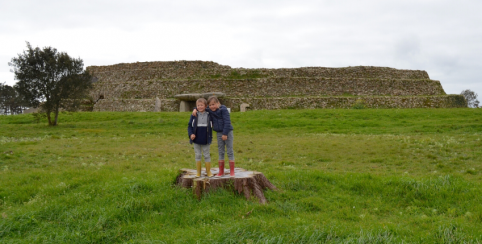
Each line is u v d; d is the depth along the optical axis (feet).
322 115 123.65
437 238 18.81
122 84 186.50
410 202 27.07
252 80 182.39
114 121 115.34
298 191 29.53
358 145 63.46
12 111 263.29
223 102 168.55
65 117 128.16
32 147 62.28
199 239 18.63
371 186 30.58
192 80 180.86
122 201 25.30
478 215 23.03
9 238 20.93
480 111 119.44
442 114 116.37
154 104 166.40
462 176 37.73
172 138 78.38
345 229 20.06
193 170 31.68
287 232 19.40
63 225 22.34
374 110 134.00
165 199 25.64
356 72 196.13
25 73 103.91
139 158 53.26
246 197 26.55
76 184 31.99
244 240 18.49
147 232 21.56
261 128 99.30
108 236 20.97
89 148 62.18
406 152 54.85
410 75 202.49
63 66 106.83
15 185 32.99
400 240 18.43
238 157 53.78
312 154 55.77
